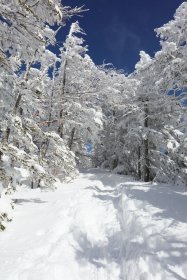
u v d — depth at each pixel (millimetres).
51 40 9594
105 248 7828
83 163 36125
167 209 9438
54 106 20734
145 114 23781
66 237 8203
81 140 32938
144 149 24438
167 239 6703
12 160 11141
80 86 24281
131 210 9969
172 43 15961
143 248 6715
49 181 11672
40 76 13195
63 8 8789
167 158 23438
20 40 9000
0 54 8953
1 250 7227
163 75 16094
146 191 12641
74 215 10414
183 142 15977
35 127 13180
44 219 9789
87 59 25203
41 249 7367
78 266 6840
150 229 7594
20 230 8773
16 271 6113
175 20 17672
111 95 25078
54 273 6246
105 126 29625
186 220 8078
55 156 19031
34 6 8609
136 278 5742
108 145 30984
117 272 6473
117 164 30469
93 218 10562
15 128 11422
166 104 15883
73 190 15727
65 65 23234
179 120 22734
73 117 23953
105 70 26109
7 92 10773
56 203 12070
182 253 5969
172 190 13062
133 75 27734
